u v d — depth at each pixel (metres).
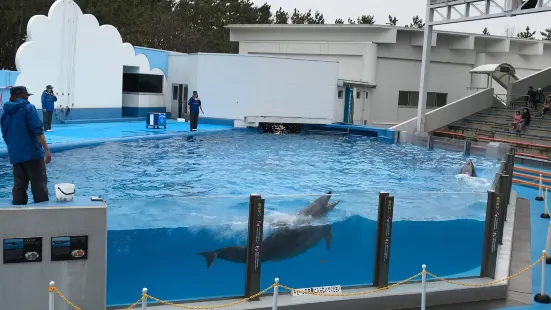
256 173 15.70
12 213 5.18
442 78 38.06
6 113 6.41
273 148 21.47
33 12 33.88
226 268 6.69
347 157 20.03
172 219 6.60
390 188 14.20
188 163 16.75
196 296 6.80
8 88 21.17
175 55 31.16
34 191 6.50
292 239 7.10
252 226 6.37
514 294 7.39
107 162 16.08
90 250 5.49
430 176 16.31
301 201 7.15
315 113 30.23
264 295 6.62
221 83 29.03
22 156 6.37
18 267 5.25
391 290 6.96
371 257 7.13
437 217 8.20
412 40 36.16
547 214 12.12
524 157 20.75
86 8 36.38
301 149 21.69
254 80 28.81
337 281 7.33
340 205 7.27
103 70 26.80
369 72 35.53
